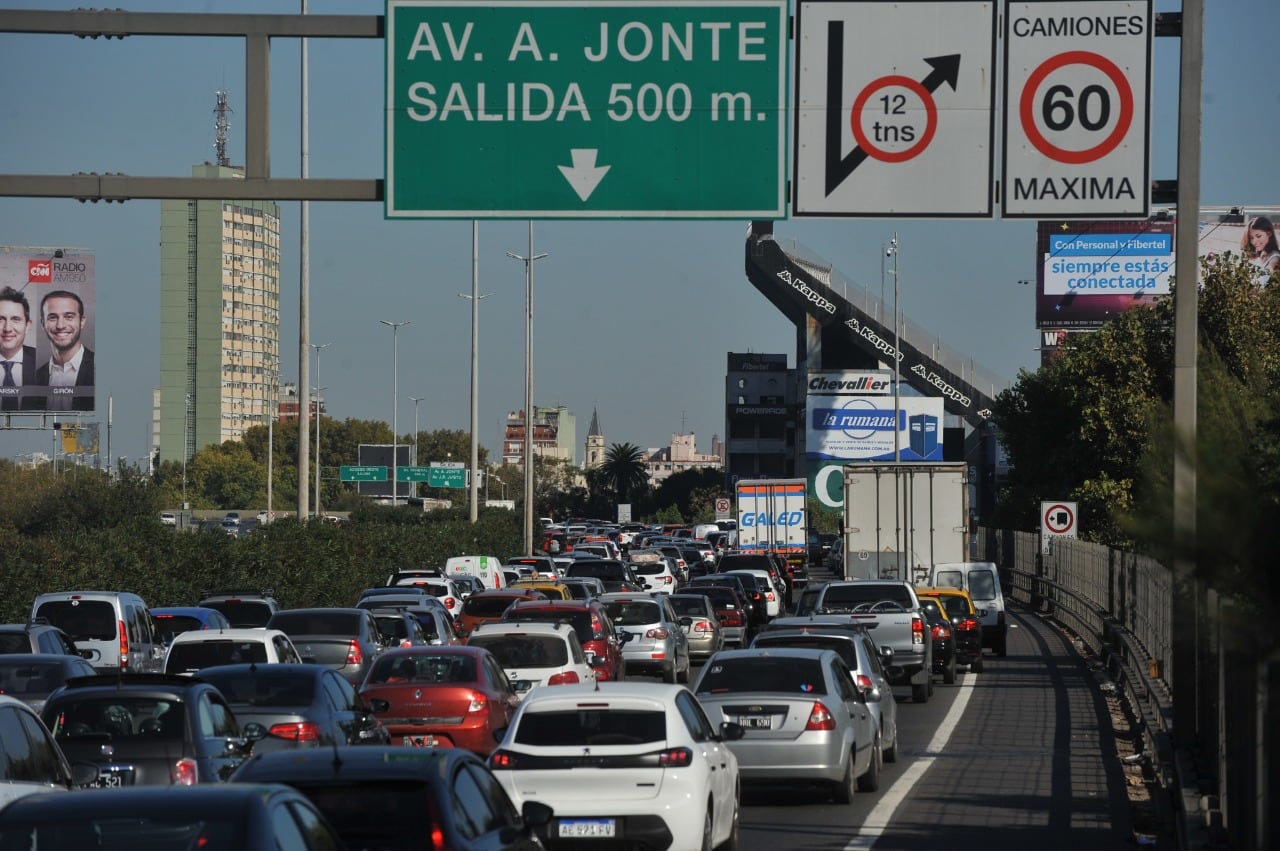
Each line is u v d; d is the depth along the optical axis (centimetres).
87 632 4269
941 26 2377
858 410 15000
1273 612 948
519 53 2380
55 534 6222
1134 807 2722
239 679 2716
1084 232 10744
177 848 1079
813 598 5038
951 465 6788
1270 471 988
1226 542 955
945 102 2377
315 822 1206
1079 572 7700
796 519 11525
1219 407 1202
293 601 7338
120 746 2178
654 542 16175
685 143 2377
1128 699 4294
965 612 5694
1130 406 9000
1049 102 2373
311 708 2664
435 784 1404
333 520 9938
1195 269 2373
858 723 2880
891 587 4931
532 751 2058
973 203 2378
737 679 2805
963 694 4962
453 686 3052
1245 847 1697
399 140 2377
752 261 14800
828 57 2380
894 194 2380
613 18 2380
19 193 2375
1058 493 10119
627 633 5231
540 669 3628
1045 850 2297
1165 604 3584
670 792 2031
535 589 5997
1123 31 2369
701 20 2380
